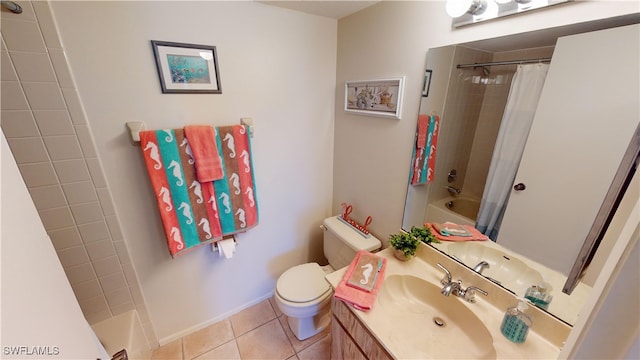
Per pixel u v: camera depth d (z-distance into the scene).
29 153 1.03
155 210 1.39
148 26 1.14
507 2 0.86
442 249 1.24
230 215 1.53
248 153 1.52
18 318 0.41
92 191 1.19
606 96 0.71
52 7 0.95
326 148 1.93
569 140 0.79
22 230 0.46
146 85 1.20
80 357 0.58
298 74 1.62
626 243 0.33
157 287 1.53
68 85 1.04
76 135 1.09
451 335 1.03
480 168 1.06
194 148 1.31
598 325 0.35
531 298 0.93
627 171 0.48
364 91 1.54
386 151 1.48
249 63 1.44
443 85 1.12
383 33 1.36
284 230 1.94
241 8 1.33
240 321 1.84
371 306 1.02
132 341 1.30
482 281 1.07
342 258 1.70
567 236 0.83
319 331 1.75
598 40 0.70
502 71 0.93
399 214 1.48
